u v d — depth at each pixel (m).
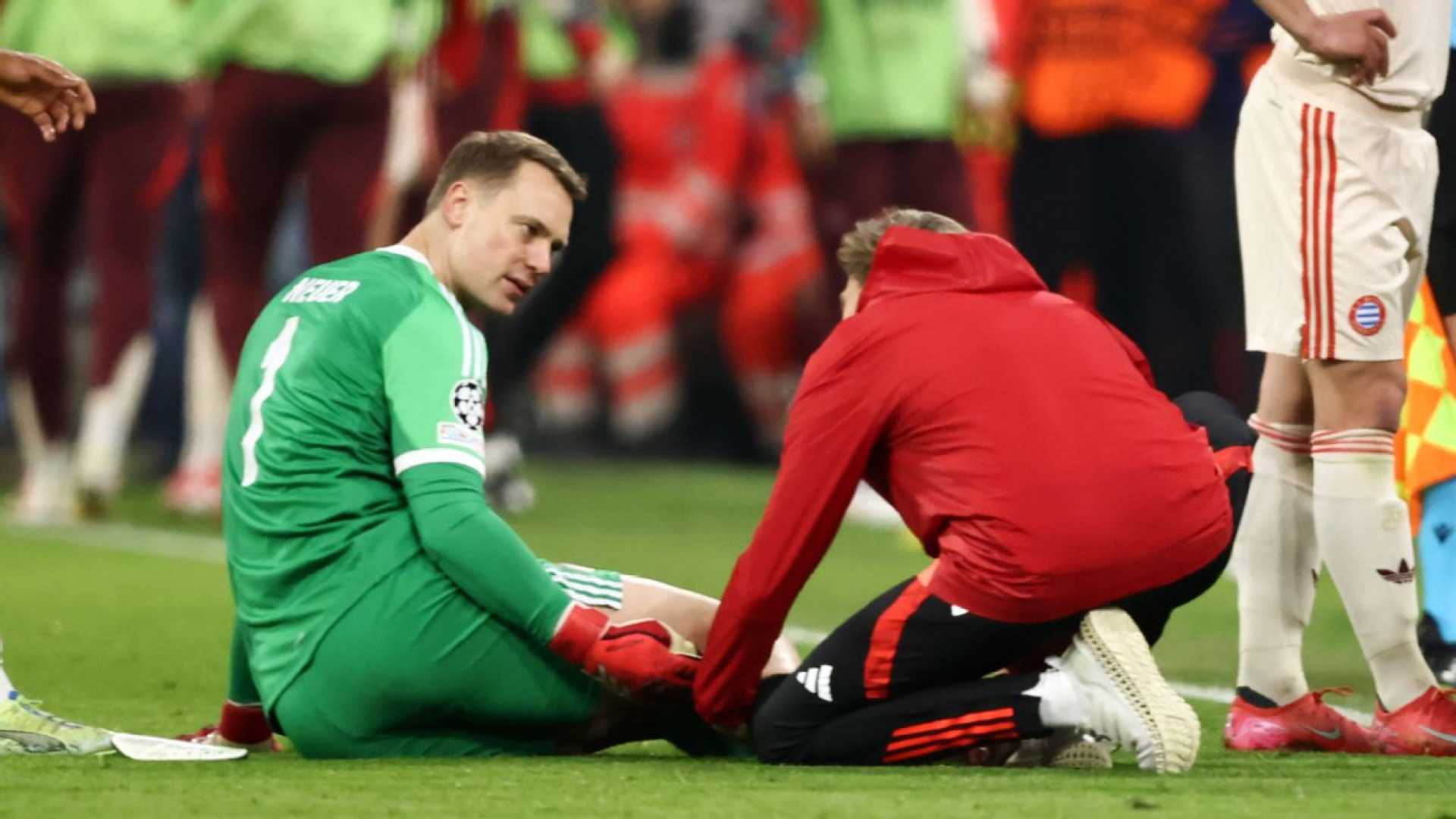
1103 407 12.98
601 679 13.21
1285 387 15.62
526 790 11.92
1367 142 14.95
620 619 13.72
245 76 31.00
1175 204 32.91
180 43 32.16
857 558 30.05
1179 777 12.67
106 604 23.81
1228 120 33.84
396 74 31.58
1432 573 17.70
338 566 13.10
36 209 33.06
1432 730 14.75
